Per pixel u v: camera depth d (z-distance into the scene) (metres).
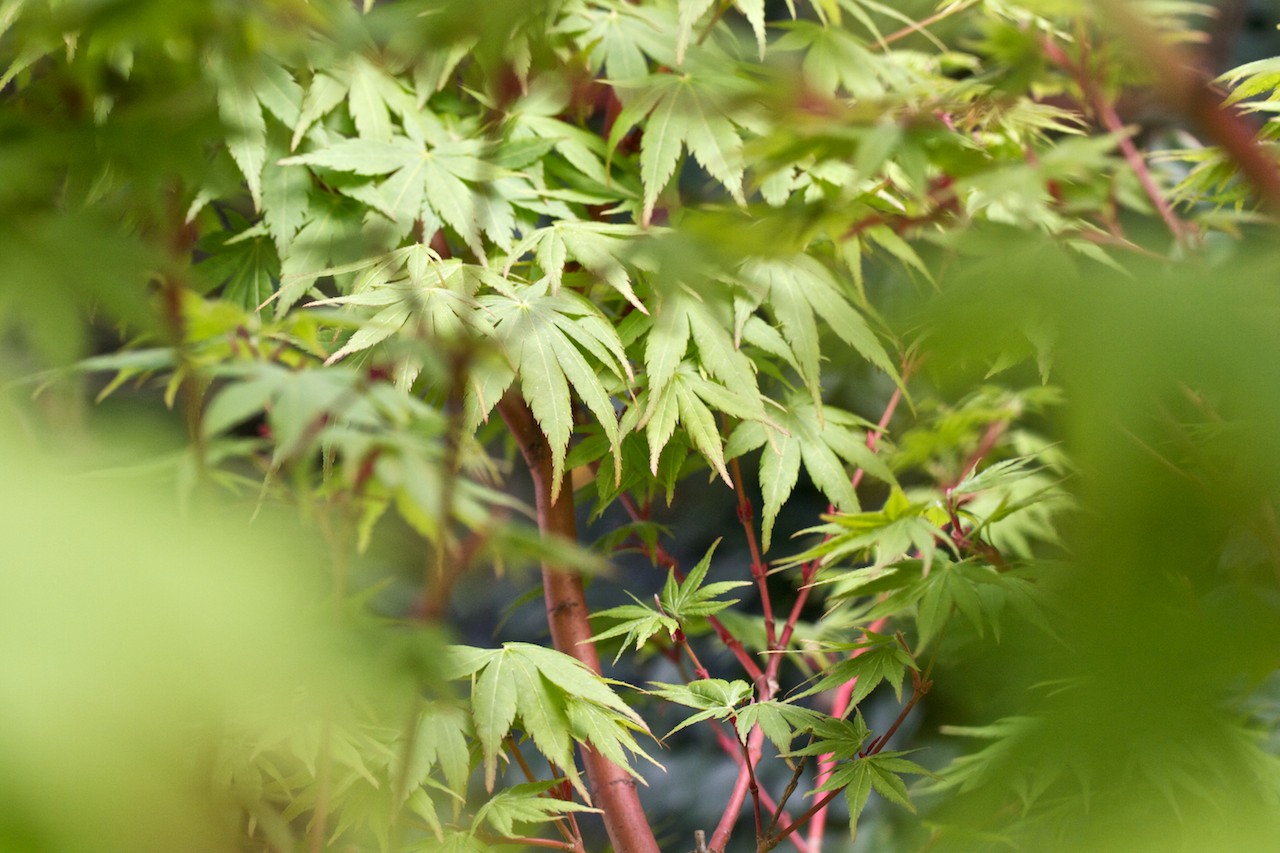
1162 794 0.97
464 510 1.29
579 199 1.68
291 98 1.65
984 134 1.65
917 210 1.62
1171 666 0.85
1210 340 0.87
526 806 1.60
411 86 1.70
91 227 1.17
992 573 1.62
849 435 1.69
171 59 1.48
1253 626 0.90
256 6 1.47
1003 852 1.56
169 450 1.49
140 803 0.70
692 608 1.66
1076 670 0.91
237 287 1.69
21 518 0.73
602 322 1.62
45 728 0.65
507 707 1.58
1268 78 1.58
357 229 1.66
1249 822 1.23
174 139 1.46
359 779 1.58
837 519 1.62
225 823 1.28
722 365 1.63
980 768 1.59
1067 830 1.52
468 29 1.48
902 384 1.65
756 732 1.68
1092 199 1.54
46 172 1.31
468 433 1.57
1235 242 1.50
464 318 1.59
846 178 1.65
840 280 1.68
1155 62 1.22
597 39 1.68
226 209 1.71
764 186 1.66
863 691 1.63
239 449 1.38
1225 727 1.55
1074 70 1.51
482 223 1.65
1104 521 0.86
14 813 0.64
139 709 0.69
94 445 1.33
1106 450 0.87
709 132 1.65
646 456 1.67
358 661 1.37
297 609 0.86
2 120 1.30
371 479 1.36
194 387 1.42
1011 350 1.55
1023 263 1.00
